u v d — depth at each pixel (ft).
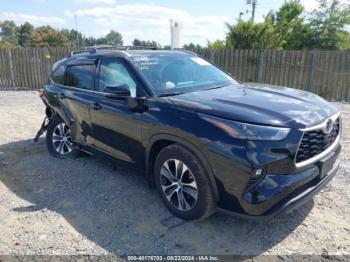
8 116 29.22
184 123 10.80
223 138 9.89
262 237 10.77
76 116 16.35
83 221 11.99
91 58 15.80
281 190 9.55
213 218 11.85
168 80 13.30
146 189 14.20
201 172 10.55
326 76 37.99
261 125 9.68
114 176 15.65
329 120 10.91
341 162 16.81
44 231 11.39
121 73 13.76
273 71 40.19
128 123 12.94
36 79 48.44
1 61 49.11
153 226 11.51
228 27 62.28
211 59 42.39
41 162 17.88
